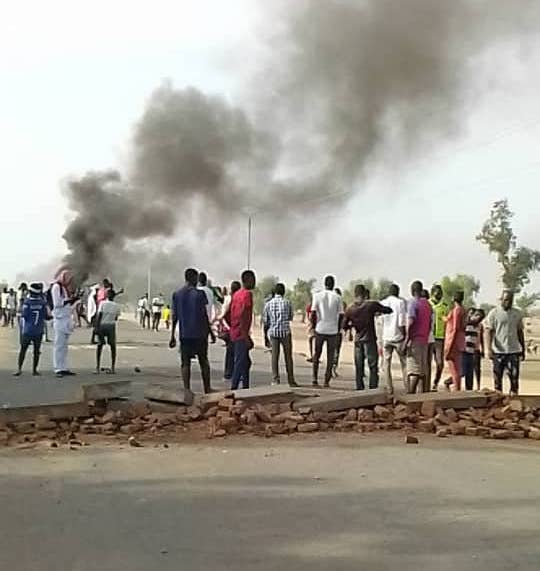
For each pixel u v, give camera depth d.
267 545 5.55
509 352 13.89
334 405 10.84
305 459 8.47
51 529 5.91
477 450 9.12
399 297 14.48
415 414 10.82
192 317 12.79
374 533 5.83
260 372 19.05
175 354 23.86
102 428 9.99
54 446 9.09
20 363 16.61
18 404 12.17
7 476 7.61
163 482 7.39
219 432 9.80
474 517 6.27
